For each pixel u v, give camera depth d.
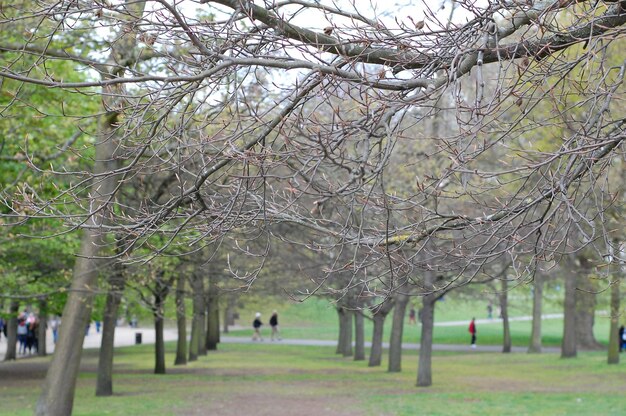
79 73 15.48
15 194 7.23
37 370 31.36
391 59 5.91
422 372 24.20
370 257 7.58
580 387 23.28
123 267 16.72
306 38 6.05
